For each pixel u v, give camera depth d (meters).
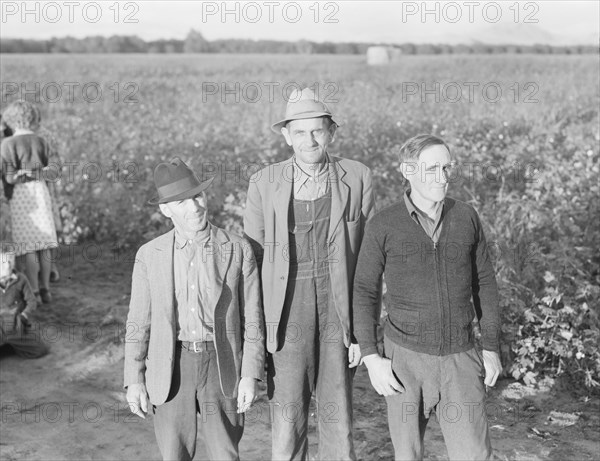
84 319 5.91
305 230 2.93
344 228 2.95
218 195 7.38
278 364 2.98
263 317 2.91
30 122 6.06
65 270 7.16
